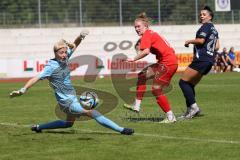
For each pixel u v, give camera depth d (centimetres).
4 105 4956
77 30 11344
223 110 4272
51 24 11244
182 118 3738
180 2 11781
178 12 11800
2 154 2569
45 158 2466
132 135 3038
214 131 3159
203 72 3728
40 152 2603
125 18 11562
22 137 3025
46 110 4494
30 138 2989
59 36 11238
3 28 11012
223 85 7081
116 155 2506
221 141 2816
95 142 2841
